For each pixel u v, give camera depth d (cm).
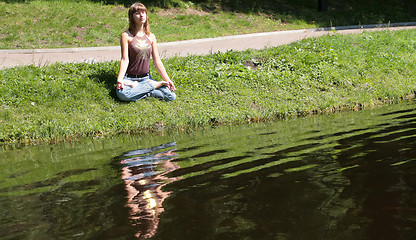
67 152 496
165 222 231
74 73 853
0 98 740
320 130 502
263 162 354
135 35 745
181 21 1827
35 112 719
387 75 988
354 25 2061
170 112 729
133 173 351
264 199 259
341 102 764
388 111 635
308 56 1016
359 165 318
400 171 293
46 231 230
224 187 289
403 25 2102
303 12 2152
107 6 1778
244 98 802
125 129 657
